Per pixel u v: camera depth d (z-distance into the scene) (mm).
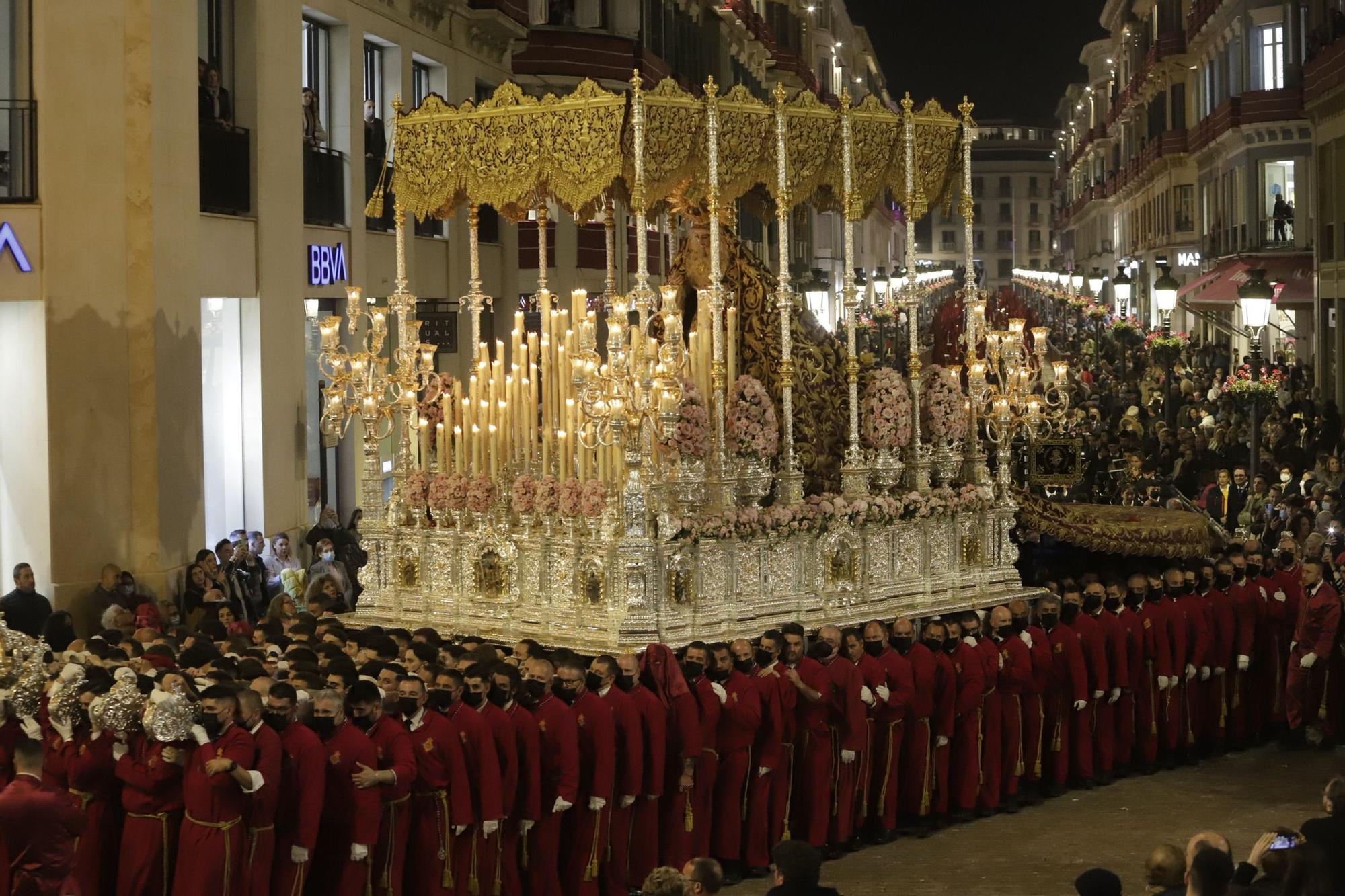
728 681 11867
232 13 19547
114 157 16766
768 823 12125
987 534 15023
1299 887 7086
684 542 12477
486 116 13422
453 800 10531
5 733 10250
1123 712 14805
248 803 9641
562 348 13320
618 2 32719
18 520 16672
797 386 14656
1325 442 26328
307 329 21641
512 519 13383
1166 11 57219
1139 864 12070
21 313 16562
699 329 13938
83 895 10000
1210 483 22625
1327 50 32906
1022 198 148125
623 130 12703
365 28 22875
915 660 12961
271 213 19875
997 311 17359
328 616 13867
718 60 44031
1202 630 15148
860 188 14250
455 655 11508
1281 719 16188
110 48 16688
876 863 12328
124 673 9977
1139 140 65375
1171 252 54906
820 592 13555
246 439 19703
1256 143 40406
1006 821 13523
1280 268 38531
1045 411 17125
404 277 14297
